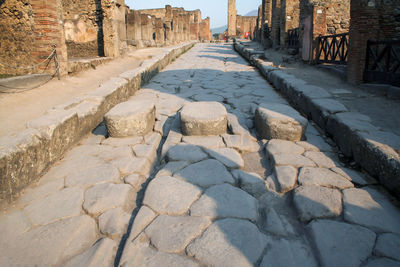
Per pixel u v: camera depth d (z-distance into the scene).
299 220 1.87
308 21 8.70
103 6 9.63
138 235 1.71
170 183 2.22
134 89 5.69
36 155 2.44
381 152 2.20
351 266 1.46
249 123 3.74
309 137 3.22
